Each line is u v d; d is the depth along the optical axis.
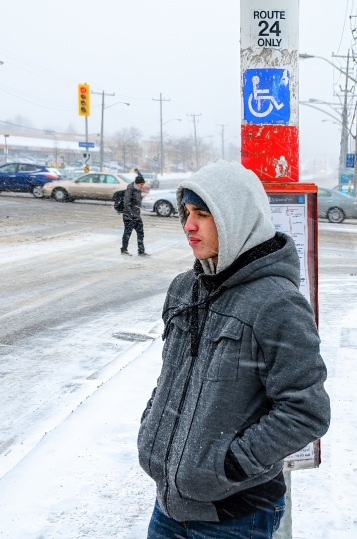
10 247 14.44
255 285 1.78
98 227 18.69
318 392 1.69
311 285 2.77
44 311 8.49
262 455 1.67
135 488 3.43
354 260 13.77
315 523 2.99
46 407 5.16
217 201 1.78
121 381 5.22
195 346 1.86
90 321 8.00
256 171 2.66
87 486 3.46
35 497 3.35
